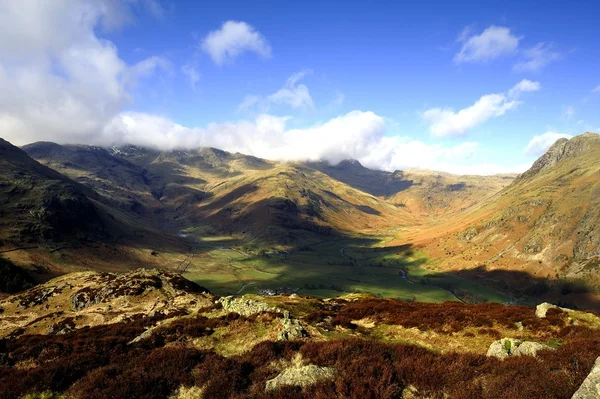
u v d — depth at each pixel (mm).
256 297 42281
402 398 15008
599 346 16672
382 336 30578
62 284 104625
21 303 92562
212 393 16359
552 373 14273
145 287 86000
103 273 115750
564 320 28953
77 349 26016
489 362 16953
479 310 34906
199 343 27062
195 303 72688
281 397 15008
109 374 18594
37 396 17109
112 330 34844
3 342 31766
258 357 20188
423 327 31625
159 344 27062
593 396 11508
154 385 17328
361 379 15648
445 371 16125
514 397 13070
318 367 17516
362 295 60656
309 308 42062
